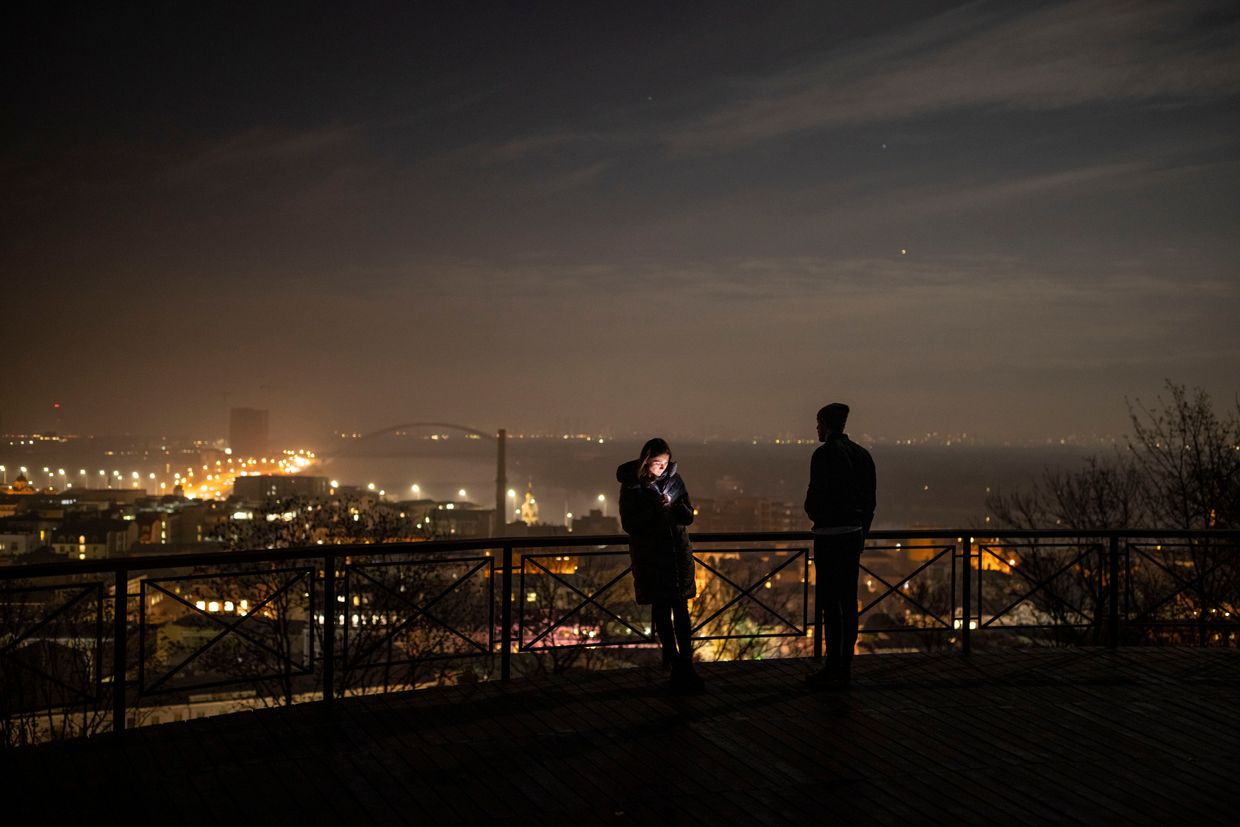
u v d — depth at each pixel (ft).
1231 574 34.17
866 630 23.63
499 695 19.51
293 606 45.73
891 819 13.64
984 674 21.53
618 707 18.75
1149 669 22.09
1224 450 50.57
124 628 16.94
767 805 14.07
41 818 13.55
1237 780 15.31
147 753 16.03
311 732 17.12
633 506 19.39
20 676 18.63
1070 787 14.92
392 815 13.64
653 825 13.34
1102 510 54.75
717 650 45.78
